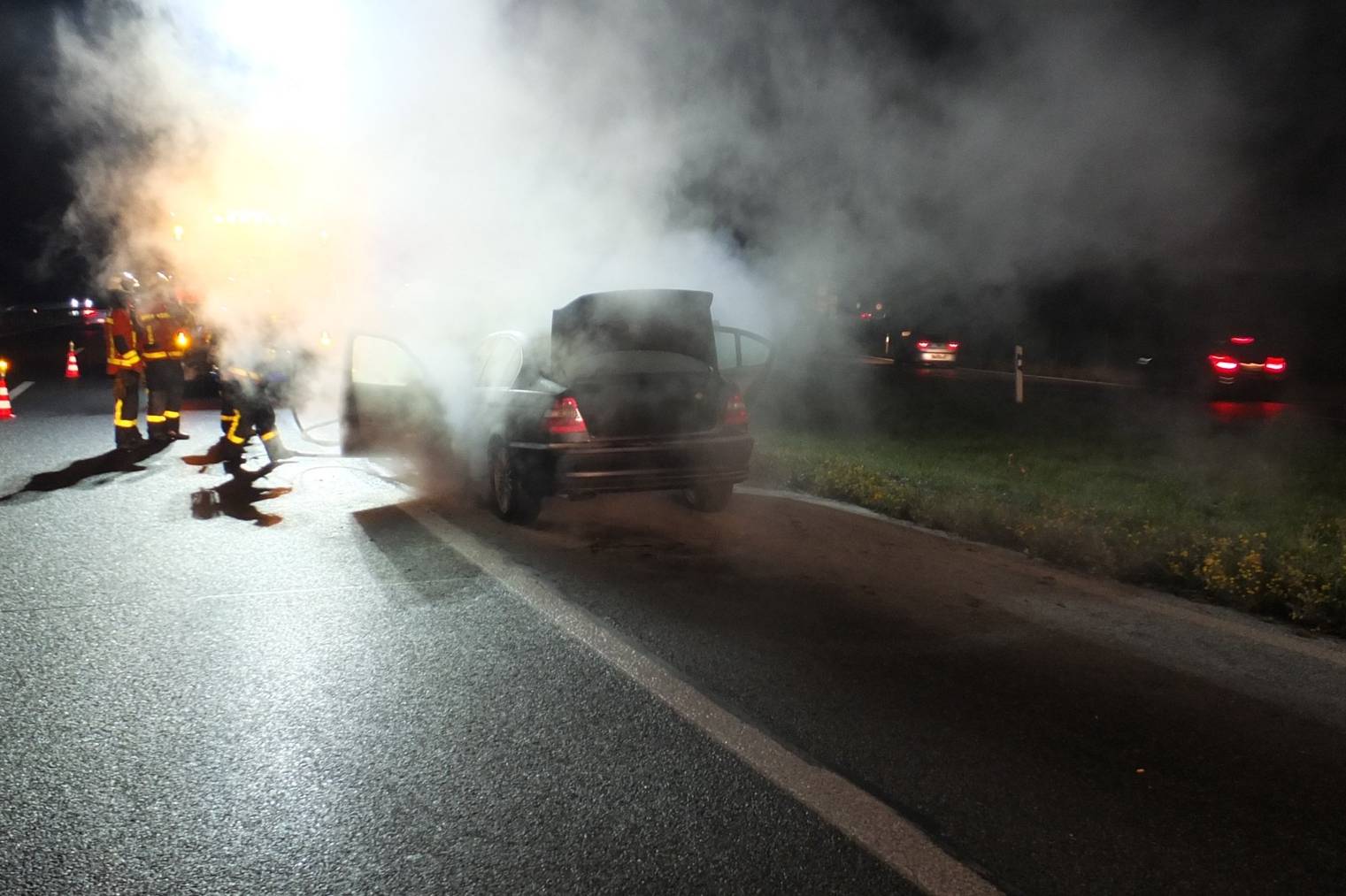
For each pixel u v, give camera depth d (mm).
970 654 5113
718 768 3906
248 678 4777
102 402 16422
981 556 6969
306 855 3336
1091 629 5496
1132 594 6133
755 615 5699
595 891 3143
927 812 3594
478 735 4188
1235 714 4430
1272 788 3791
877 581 6367
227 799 3686
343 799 3686
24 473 10070
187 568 6645
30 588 6180
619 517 8188
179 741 4137
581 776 3848
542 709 4434
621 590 6168
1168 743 4145
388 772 3881
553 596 6035
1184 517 7680
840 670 4883
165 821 3543
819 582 6344
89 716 4363
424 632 5414
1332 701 4570
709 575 6504
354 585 6266
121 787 3770
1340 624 5539
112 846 3389
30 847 3383
